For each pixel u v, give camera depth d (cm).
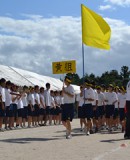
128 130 1472
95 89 1909
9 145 1229
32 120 2342
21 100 2197
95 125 1866
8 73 2936
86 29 1703
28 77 3086
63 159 924
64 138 1496
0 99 1848
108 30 1712
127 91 1473
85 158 941
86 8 1700
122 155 1002
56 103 2653
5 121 2030
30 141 1364
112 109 1967
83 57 1705
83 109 1675
